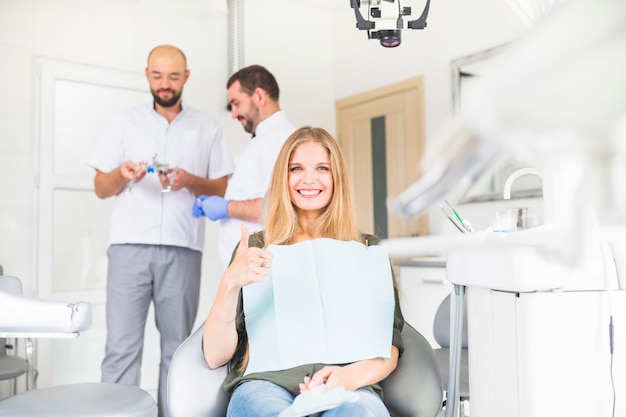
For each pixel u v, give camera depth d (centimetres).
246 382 119
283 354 121
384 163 403
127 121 279
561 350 87
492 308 93
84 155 334
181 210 274
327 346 122
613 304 90
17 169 311
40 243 317
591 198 38
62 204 327
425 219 349
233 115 254
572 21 29
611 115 30
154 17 354
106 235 341
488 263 91
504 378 90
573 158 34
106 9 338
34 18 316
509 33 321
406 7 131
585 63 29
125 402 130
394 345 127
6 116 307
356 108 424
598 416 90
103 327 338
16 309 107
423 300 303
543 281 85
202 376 124
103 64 336
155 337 352
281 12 411
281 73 409
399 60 390
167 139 285
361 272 130
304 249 131
